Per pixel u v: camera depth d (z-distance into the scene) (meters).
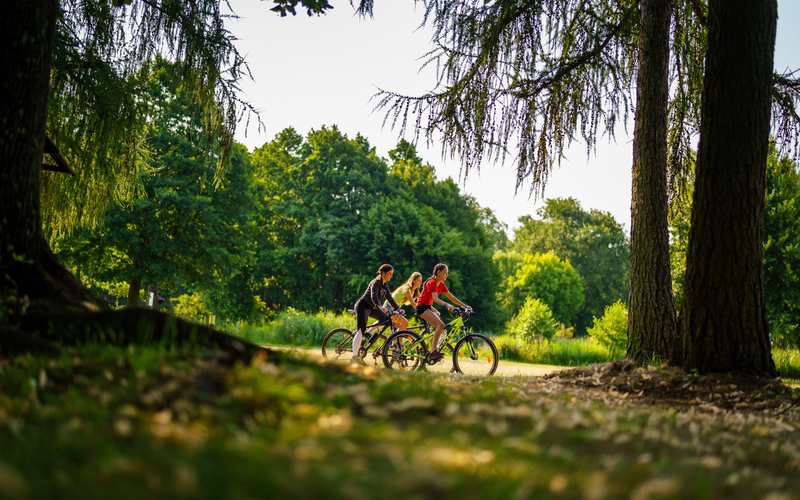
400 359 9.43
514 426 2.67
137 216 25.98
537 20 8.37
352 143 47.50
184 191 27.44
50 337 3.47
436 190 52.19
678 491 1.84
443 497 1.56
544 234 76.62
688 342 6.52
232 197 30.50
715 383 6.04
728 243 6.28
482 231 54.88
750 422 4.29
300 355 3.59
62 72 9.22
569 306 67.00
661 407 5.29
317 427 2.15
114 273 26.31
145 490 1.45
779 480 2.35
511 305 66.19
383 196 46.72
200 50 8.79
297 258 45.66
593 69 8.73
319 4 7.78
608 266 74.31
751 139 6.28
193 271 28.16
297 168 47.66
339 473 1.60
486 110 8.62
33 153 5.07
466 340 9.48
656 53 8.23
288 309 21.64
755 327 6.29
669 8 8.32
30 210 4.98
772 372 6.25
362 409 2.56
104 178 10.76
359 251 43.12
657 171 8.09
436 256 43.03
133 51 9.03
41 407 2.33
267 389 2.42
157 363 2.77
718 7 6.43
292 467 1.63
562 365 18.19
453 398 3.34
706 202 6.41
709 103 6.45
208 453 1.76
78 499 1.41
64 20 9.06
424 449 1.94
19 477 1.49
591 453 2.29
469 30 8.30
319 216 44.31
